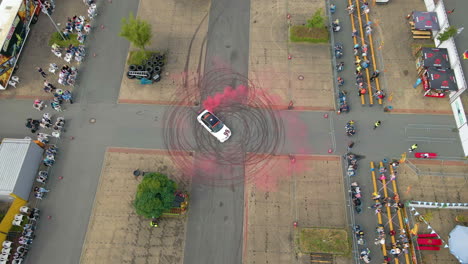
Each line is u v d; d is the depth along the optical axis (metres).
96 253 33.91
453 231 32.53
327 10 46.62
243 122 39.69
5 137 39.19
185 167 37.50
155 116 40.38
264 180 36.88
